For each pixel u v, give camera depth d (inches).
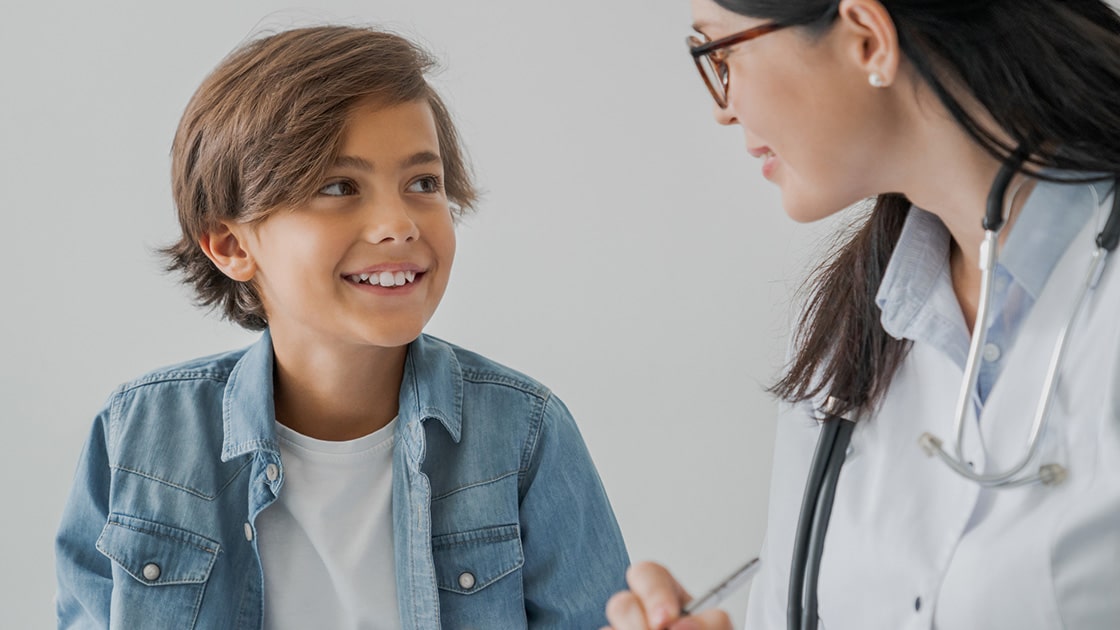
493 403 55.0
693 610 34.0
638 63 84.7
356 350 50.9
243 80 50.5
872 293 39.8
